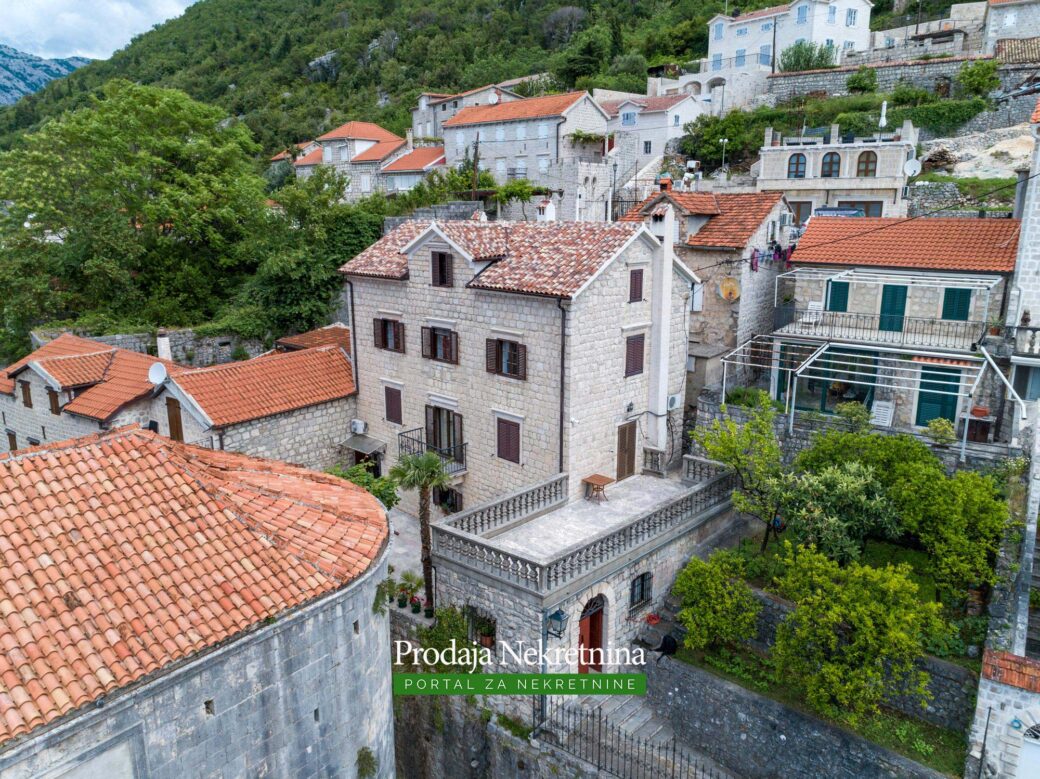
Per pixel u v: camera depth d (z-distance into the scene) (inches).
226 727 471.5
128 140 1892.2
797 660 660.1
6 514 473.4
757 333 1301.7
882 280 1088.2
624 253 958.4
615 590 794.2
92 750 403.5
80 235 1788.9
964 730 654.5
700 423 1128.8
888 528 748.6
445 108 3380.9
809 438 987.9
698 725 749.9
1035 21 2240.4
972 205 1600.6
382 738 597.3
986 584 746.8
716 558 781.3
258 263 1932.8
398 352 1144.8
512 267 978.7
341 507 625.0
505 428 1008.2
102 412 1125.1
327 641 524.7
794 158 1814.7
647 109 2472.9
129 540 491.5
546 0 4854.8
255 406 1103.6
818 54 2554.1
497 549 737.6
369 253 1203.9
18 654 405.1
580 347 916.6
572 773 704.4
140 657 425.7
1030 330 962.7
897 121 2038.6
